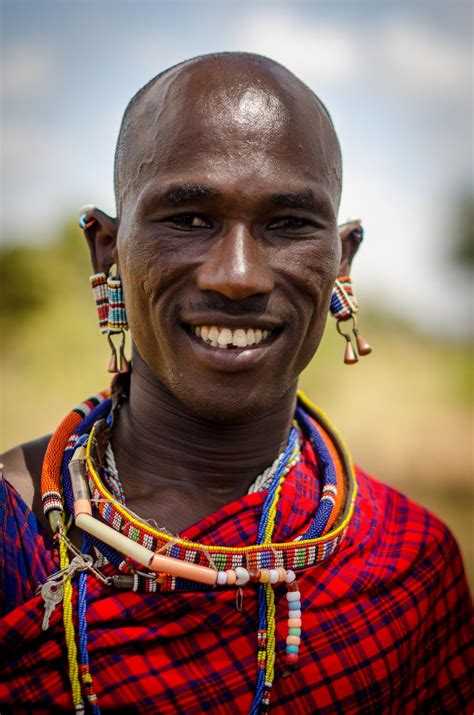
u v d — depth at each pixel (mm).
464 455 11055
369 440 11648
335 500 2203
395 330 18484
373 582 2191
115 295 2211
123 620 1945
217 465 2143
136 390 2199
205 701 1943
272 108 1958
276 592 2074
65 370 11805
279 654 2037
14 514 2045
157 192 1929
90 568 1959
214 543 2053
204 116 1928
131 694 1917
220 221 1937
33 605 1934
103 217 2232
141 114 2061
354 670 2098
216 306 1917
